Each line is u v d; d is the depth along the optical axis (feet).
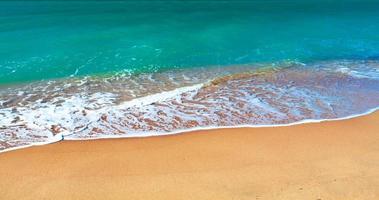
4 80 44.55
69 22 80.48
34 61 52.34
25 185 23.68
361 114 34.60
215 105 36.65
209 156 27.17
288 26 76.23
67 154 27.40
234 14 89.92
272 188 23.41
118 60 53.06
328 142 29.14
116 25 77.05
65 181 24.12
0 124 32.09
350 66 50.72
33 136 30.09
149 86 42.34
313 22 80.48
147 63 51.83
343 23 79.56
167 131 31.22
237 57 55.01
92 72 47.85
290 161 26.43
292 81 44.27
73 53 56.44
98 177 24.57
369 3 109.19
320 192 22.99
